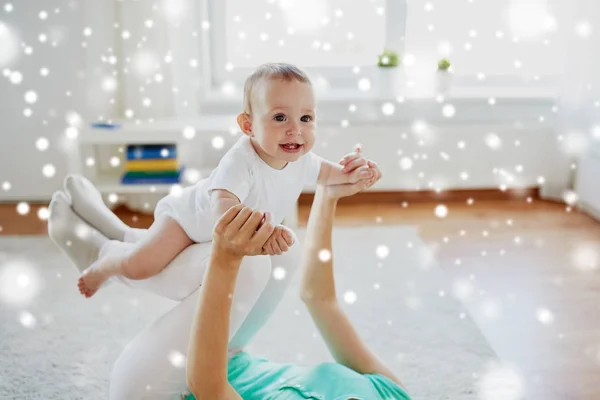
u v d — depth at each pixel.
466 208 2.79
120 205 2.77
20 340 1.65
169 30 2.53
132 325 1.74
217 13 2.79
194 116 2.68
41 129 2.68
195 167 2.62
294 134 1.01
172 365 0.94
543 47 2.86
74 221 1.26
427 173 2.83
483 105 2.79
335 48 2.89
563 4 2.70
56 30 2.54
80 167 2.40
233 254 0.75
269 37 2.85
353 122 2.78
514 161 2.84
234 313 0.95
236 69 2.89
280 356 1.60
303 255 1.14
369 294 1.93
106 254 1.18
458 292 1.95
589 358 1.60
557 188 2.88
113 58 2.49
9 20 2.52
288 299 1.91
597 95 2.60
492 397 1.43
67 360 1.56
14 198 2.78
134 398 0.95
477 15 2.81
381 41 2.88
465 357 1.59
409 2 2.77
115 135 2.35
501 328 1.74
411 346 1.64
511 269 2.12
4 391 1.43
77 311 1.81
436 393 1.44
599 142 2.58
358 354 1.07
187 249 1.11
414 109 2.77
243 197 1.05
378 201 2.88
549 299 1.91
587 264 2.17
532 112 2.82
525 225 2.56
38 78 2.60
